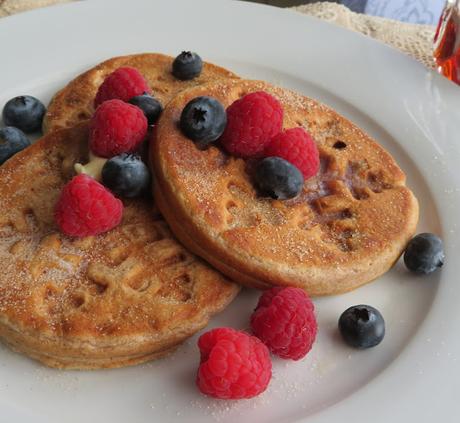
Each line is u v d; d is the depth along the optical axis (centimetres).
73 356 19
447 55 32
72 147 24
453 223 25
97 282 20
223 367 18
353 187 24
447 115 30
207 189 22
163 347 20
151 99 24
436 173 27
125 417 19
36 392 19
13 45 30
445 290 23
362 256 22
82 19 31
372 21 37
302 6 36
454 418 19
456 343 21
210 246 21
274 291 20
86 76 28
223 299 21
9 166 23
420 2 44
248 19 33
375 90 31
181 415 19
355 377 21
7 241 21
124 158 22
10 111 26
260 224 22
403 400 20
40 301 20
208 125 22
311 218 23
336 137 26
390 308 23
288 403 20
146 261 21
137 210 23
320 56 32
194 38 32
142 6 32
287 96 26
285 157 23
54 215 21
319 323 22
